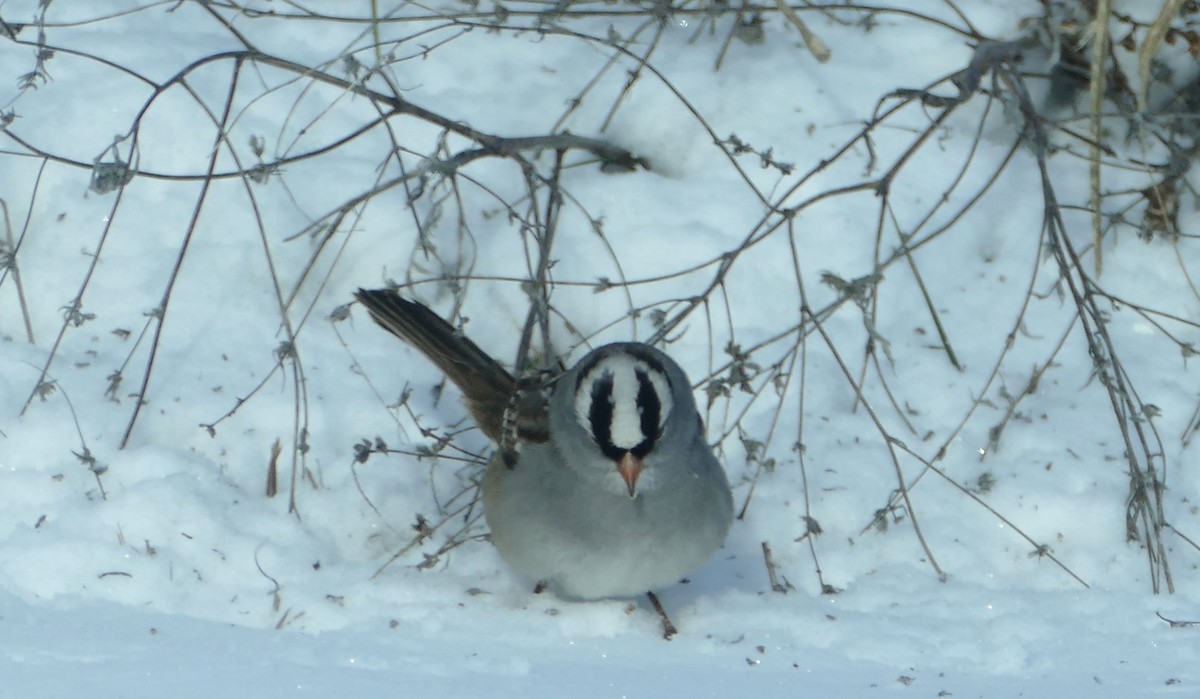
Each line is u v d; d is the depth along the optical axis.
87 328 10.84
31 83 10.12
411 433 10.40
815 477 10.19
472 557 9.38
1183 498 10.10
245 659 7.55
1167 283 11.72
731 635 8.54
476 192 11.81
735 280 11.47
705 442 8.63
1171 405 10.78
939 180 12.13
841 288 9.49
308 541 9.35
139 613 8.31
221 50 12.58
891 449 9.33
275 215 11.55
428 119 10.46
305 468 9.85
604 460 8.07
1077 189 12.22
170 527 9.11
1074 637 8.52
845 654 8.28
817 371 11.02
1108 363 9.62
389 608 8.66
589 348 10.86
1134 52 12.41
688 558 8.42
